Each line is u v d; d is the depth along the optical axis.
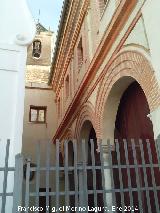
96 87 9.58
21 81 5.66
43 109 18.44
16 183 3.84
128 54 7.00
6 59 5.76
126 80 7.69
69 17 13.34
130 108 8.12
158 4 5.75
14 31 6.04
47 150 4.14
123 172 7.85
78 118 11.90
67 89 15.48
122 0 7.16
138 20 6.66
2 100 5.41
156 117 5.38
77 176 4.09
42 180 12.33
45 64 20.25
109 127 8.57
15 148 5.10
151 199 6.15
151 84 5.73
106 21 9.00
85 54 11.45
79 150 11.38
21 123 5.34
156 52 5.65
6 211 4.51
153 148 6.61
